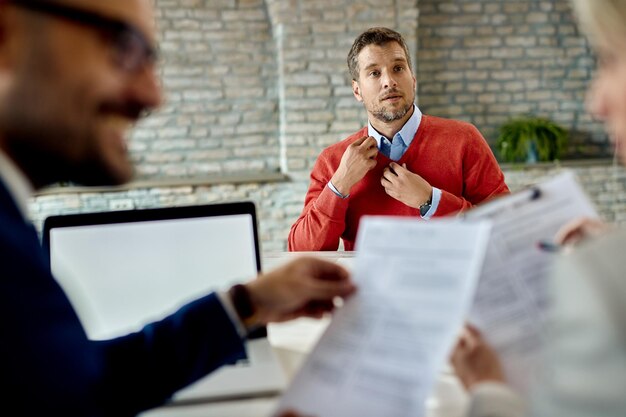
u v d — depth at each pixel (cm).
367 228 72
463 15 412
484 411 55
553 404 45
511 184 400
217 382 79
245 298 77
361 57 179
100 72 53
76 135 54
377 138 180
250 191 388
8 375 45
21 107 52
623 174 406
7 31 50
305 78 380
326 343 63
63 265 102
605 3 48
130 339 75
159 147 392
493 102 421
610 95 51
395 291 65
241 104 396
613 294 41
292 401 58
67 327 52
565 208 73
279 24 373
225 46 390
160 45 384
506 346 64
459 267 62
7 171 54
